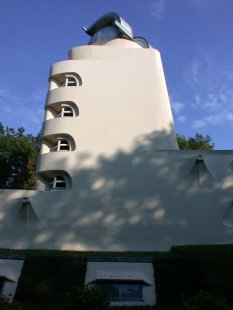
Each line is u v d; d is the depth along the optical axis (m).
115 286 17.72
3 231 22.31
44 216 22.67
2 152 43.59
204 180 23.69
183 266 18.17
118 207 23.00
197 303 14.62
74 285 17.42
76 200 23.17
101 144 25.30
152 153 24.84
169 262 18.47
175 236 22.14
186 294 17.11
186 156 24.53
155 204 23.06
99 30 34.78
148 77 28.53
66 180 24.47
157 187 23.58
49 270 18.12
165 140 25.70
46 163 24.81
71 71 28.86
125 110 26.86
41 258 18.72
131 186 23.67
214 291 16.62
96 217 22.72
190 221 22.52
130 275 17.91
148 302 17.12
